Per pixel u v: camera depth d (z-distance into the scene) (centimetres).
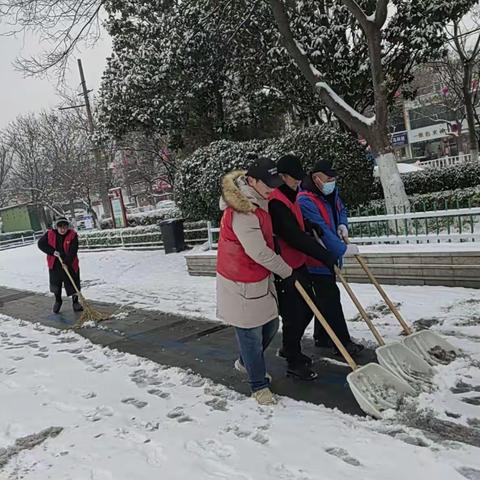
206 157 1088
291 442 295
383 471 253
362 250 646
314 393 362
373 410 309
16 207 3562
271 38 1178
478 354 376
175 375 438
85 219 2970
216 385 404
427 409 306
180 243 1309
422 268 588
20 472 301
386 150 882
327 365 407
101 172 2381
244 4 1165
